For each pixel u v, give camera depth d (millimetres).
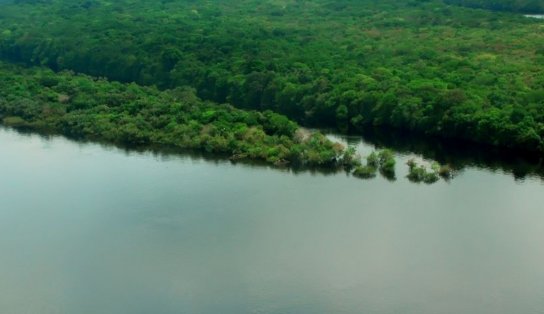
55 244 128750
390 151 164375
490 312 106125
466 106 175250
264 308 108312
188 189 150500
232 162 166000
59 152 176125
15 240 130375
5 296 113562
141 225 134750
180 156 171125
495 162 164375
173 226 134000
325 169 160375
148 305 110250
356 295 110750
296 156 164500
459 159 166750
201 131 180000
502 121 168500
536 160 163000
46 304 111188
